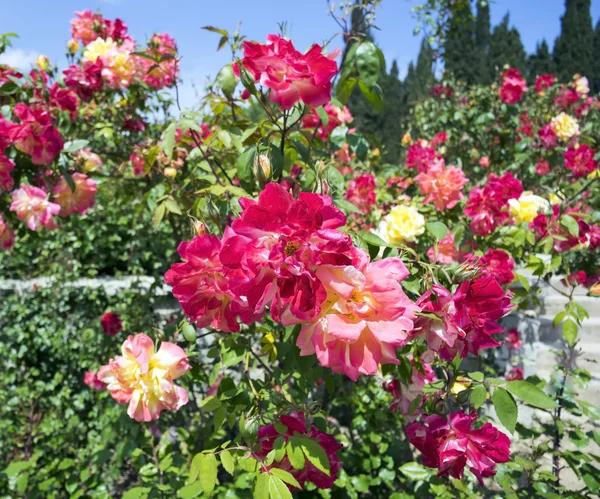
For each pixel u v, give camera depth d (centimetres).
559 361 285
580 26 3416
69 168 250
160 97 338
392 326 87
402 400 167
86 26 311
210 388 296
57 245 593
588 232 253
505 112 526
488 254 199
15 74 245
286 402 155
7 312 496
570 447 276
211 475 119
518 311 367
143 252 545
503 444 117
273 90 116
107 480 314
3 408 405
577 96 607
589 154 378
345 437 283
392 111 2384
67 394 442
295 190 190
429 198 267
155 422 321
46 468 285
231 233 100
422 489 186
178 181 253
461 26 638
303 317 85
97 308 511
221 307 110
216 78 171
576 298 396
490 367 359
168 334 207
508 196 224
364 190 290
